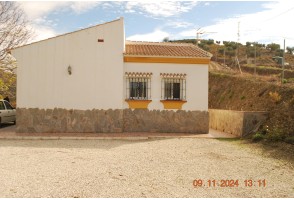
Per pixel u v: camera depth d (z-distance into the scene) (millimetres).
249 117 12383
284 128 10648
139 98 13062
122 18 12867
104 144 10406
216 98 22625
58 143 10492
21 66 12625
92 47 12781
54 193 5121
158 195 5133
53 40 12680
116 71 12859
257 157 8414
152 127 13047
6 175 6160
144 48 14742
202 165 7406
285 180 6180
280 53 48750
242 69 34844
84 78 12773
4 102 16203
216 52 50938
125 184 5734
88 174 6363
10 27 20047
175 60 13125
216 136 12555
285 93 13531
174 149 9594
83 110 12789
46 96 12688
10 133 12539
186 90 13195
